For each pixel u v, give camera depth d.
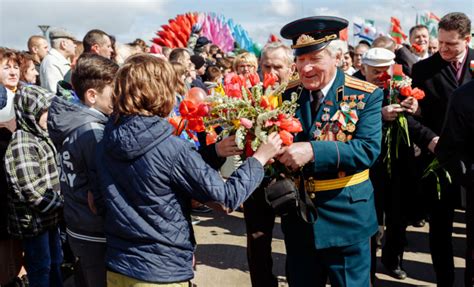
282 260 4.24
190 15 10.02
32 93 2.83
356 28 10.63
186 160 1.81
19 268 3.27
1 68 3.28
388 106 3.16
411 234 4.91
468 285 2.74
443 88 3.27
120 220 1.85
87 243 2.28
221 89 2.22
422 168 3.49
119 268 1.87
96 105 2.33
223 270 4.06
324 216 2.34
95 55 2.37
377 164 3.28
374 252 3.22
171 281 1.85
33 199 2.78
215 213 5.75
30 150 2.81
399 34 9.31
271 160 2.13
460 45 3.14
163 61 1.88
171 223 1.85
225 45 14.13
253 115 2.06
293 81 2.50
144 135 1.78
